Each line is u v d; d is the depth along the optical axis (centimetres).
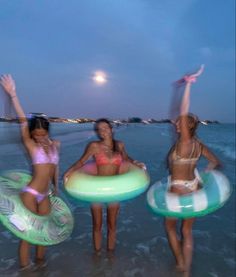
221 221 597
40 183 369
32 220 365
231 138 3444
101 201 388
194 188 390
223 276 390
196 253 453
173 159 386
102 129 417
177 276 380
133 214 603
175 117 377
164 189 400
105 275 375
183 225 399
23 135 365
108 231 432
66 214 415
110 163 416
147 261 413
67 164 1091
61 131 3331
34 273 371
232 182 934
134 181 399
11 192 382
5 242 454
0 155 1203
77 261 405
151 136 2962
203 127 7788
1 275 363
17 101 363
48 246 444
